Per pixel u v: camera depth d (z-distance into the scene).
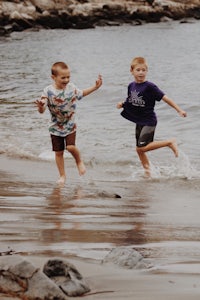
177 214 9.78
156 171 14.48
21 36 70.50
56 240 7.53
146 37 67.81
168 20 93.62
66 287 5.39
